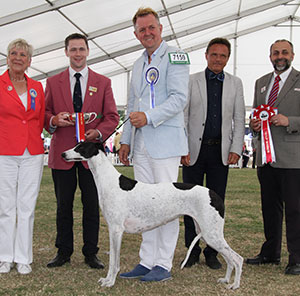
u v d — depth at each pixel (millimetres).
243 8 19109
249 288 3764
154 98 3996
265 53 23547
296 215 4305
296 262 4277
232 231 6137
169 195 3717
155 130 3984
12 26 11750
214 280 4027
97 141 4527
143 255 4152
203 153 4719
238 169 20234
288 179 4359
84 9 12469
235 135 4723
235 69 23719
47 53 15445
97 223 4562
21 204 4227
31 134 4230
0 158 4121
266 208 4664
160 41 4051
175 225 4039
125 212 3727
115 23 14875
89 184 4496
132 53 20281
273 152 4328
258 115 4453
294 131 4273
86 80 4555
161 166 3998
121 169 18625
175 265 4562
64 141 4480
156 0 14383
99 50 18125
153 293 3615
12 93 4121
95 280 3969
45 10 11336
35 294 3559
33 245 5301
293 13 22578
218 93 4711
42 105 4383
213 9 17797
